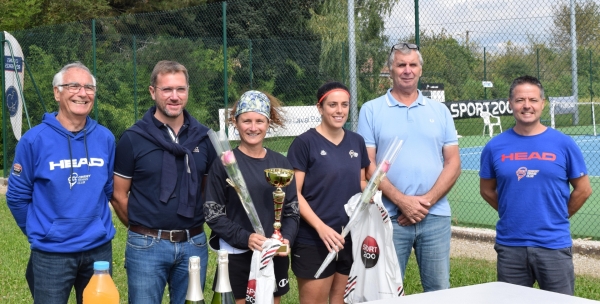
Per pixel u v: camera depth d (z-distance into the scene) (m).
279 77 18.53
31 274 3.35
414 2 8.24
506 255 3.77
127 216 3.45
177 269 3.43
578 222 7.71
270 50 18.59
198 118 16.50
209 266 6.08
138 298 3.32
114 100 15.84
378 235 3.53
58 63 15.10
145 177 3.33
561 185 3.65
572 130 17.78
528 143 3.72
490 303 1.84
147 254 3.31
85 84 3.22
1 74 13.36
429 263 3.99
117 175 3.39
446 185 3.93
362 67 14.78
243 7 23.56
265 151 3.47
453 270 5.93
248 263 3.33
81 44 15.83
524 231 3.69
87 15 21.59
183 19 23.17
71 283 3.32
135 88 14.56
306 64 18.16
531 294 1.93
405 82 3.94
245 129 3.31
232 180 3.03
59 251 3.20
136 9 23.59
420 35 8.88
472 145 16.69
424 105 4.01
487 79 15.98
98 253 3.35
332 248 3.45
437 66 15.02
